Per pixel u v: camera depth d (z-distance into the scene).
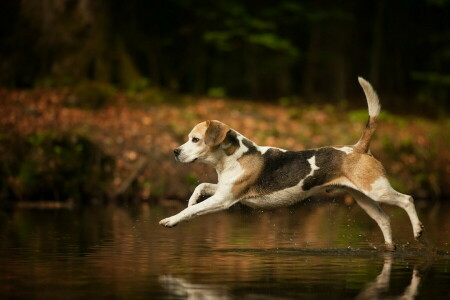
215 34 22.66
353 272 7.13
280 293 6.00
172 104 20.03
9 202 15.43
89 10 20.69
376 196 8.75
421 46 28.55
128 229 10.95
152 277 6.75
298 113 20.42
